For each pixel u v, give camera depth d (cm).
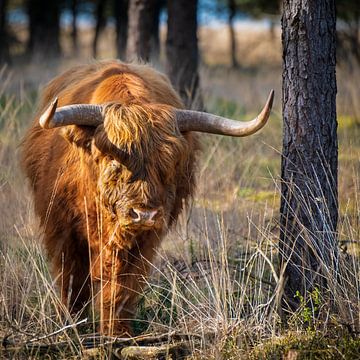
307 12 1795
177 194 1972
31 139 2205
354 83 4381
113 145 1681
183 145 1759
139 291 1900
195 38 3734
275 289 1825
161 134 1725
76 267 1980
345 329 1709
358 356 1634
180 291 1917
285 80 1856
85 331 1925
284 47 1850
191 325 1817
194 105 3238
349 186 2722
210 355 1661
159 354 1683
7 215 2372
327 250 1822
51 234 1962
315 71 1816
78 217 1900
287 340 1695
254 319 1758
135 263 1869
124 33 8506
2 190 2484
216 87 5409
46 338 1722
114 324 1834
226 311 1755
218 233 2256
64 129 1786
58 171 1914
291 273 1861
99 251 1856
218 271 1941
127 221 1677
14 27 13375
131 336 1828
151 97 1902
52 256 1988
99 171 1731
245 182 2838
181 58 3719
